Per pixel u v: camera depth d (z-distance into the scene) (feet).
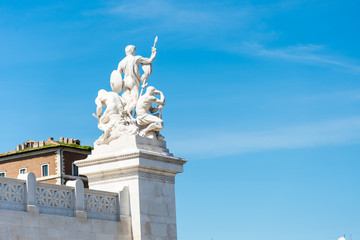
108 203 118.42
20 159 346.95
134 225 119.75
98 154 124.36
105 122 126.31
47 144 343.46
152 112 129.49
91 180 125.18
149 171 122.83
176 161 127.34
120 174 122.21
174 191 127.95
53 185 109.09
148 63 131.85
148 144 124.06
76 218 111.55
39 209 106.42
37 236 104.88
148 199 121.80
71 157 339.57
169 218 125.39
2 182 101.81
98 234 114.62
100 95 128.16
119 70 131.23
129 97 129.49
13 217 102.06
